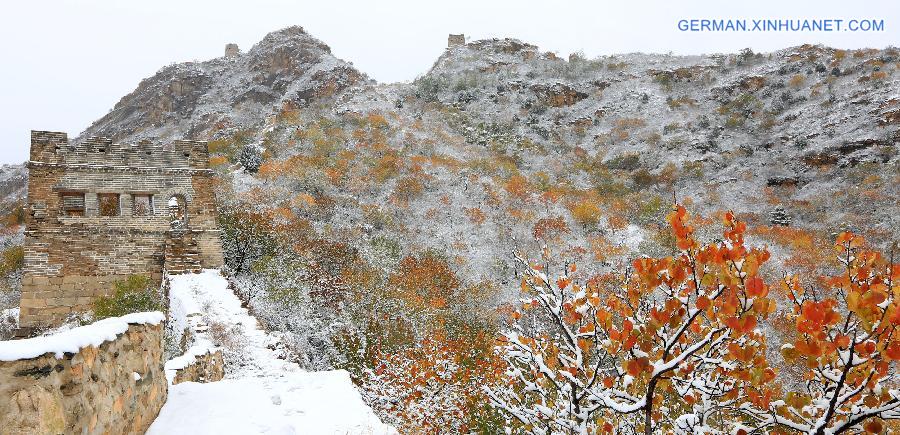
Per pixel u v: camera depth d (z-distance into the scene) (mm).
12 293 24219
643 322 5156
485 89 74625
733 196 43562
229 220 25203
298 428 5773
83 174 21109
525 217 35625
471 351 17953
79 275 20594
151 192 21875
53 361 3721
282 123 52156
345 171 40562
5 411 3363
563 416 5566
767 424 4824
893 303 3758
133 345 5293
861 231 33219
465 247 31234
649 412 4691
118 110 88625
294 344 14898
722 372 5379
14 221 39781
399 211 35625
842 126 50875
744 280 4137
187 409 6125
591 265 28844
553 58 91250
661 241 31469
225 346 12156
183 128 71500
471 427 12445
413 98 68812
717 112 62562
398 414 12352
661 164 52531
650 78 75062
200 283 18266
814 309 4023
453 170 43094
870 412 4047
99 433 4348
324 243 26469
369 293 21719
